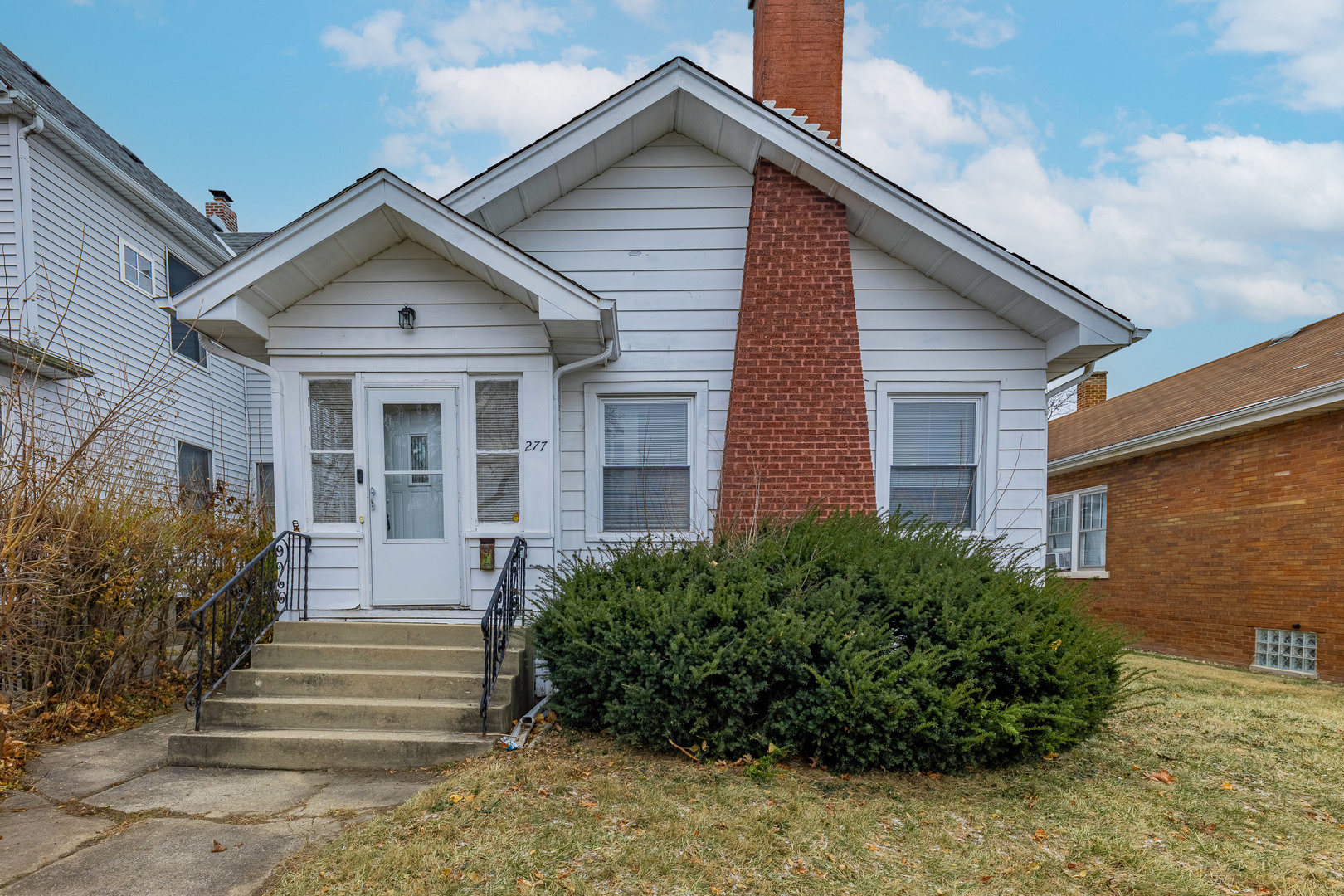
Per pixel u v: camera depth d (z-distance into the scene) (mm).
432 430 7062
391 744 5168
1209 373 14789
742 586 5426
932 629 5215
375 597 6895
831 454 7480
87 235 11141
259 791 4719
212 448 14602
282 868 3646
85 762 5242
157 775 5004
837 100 8609
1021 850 3963
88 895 3387
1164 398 14734
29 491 6012
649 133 7918
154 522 6844
